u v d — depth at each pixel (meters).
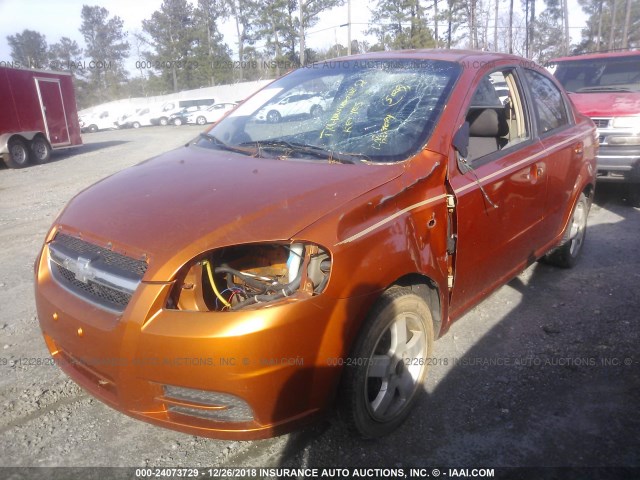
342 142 3.08
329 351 2.25
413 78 3.41
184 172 2.90
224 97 42.19
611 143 6.85
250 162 2.96
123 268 2.29
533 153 3.69
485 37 45.81
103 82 58.75
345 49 43.50
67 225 2.65
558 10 47.44
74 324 2.37
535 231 3.86
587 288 4.48
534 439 2.72
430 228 2.71
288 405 2.21
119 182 2.93
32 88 15.99
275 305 2.12
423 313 2.76
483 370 3.31
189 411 2.27
